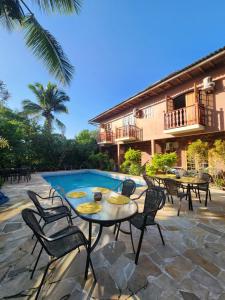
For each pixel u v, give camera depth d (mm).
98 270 2275
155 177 5879
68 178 12617
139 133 12047
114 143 14664
